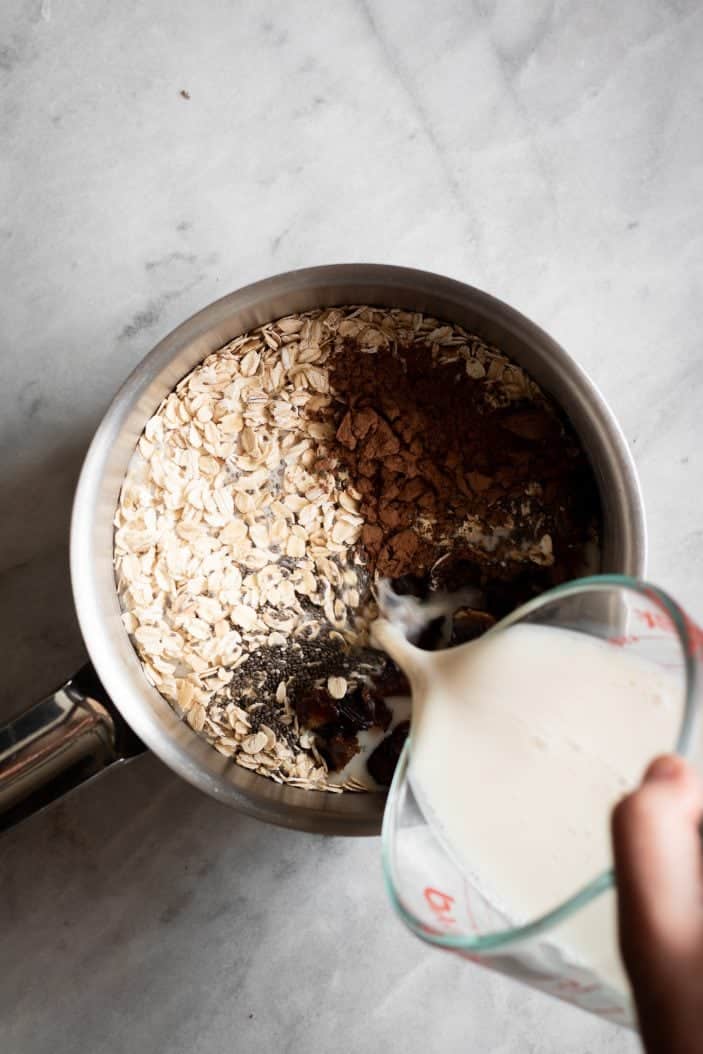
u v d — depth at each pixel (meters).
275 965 0.48
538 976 0.30
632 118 0.49
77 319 0.48
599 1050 0.48
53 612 0.48
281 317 0.43
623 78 0.49
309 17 0.48
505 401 0.43
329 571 0.43
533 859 0.31
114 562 0.43
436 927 0.30
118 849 0.48
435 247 0.48
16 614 0.48
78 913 0.48
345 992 0.48
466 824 0.33
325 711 0.42
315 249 0.48
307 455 0.44
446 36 0.48
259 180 0.48
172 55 0.48
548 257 0.48
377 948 0.48
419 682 0.36
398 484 0.43
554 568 0.42
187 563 0.43
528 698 0.33
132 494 0.43
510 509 0.43
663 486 0.48
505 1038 0.48
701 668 0.28
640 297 0.48
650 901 0.24
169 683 0.43
